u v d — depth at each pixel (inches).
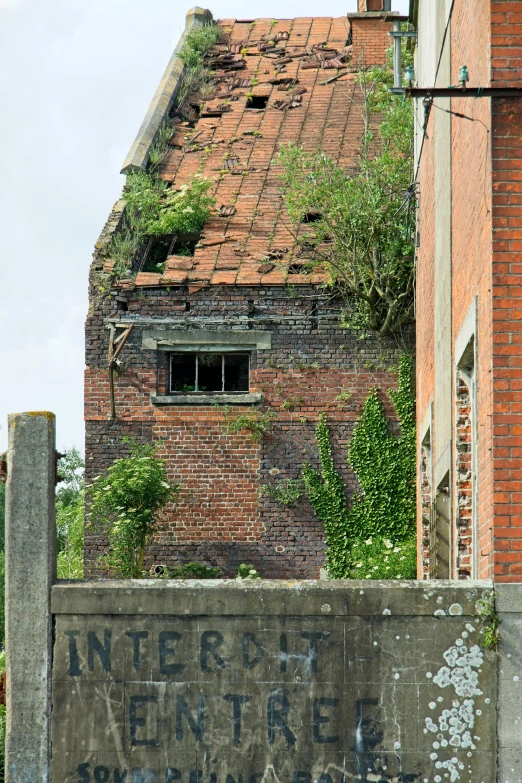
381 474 756.6
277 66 1042.7
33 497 319.3
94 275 783.1
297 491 757.9
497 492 308.3
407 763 301.6
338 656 306.7
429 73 549.6
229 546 756.6
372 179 765.3
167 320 773.3
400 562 709.3
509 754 299.9
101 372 773.3
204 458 764.6
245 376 778.8
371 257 751.1
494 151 321.4
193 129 961.5
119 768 306.5
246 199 862.5
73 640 312.7
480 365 340.5
